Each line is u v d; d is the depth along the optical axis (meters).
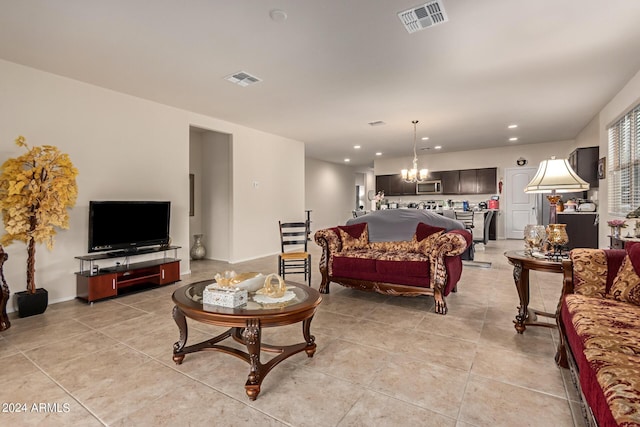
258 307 1.91
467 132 6.39
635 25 2.53
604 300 1.88
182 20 2.43
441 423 1.53
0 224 3.05
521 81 3.70
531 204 8.07
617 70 3.42
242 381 1.92
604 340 1.37
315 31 2.60
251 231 6.04
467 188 8.76
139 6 2.26
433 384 1.86
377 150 8.50
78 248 3.60
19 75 3.19
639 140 3.75
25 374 1.98
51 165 3.07
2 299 2.66
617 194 4.41
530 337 2.49
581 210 5.38
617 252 2.05
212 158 6.04
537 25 2.53
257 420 1.56
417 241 3.73
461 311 3.12
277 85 3.78
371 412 1.62
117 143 3.95
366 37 2.70
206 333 2.63
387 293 3.39
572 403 1.66
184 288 2.31
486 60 3.15
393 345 2.38
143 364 2.11
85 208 3.66
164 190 4.47
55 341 2.46
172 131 4.58
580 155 5.45
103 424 1.53
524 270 2.53
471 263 5.32
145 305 3.34
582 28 2.58
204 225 6.23
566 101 4.44
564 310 1.94
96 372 2.01
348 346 2.37
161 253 4.48
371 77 3.55
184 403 1.70
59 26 2.51
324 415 1.60
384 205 9.35
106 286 3.46
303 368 2.06
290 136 6.66
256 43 2.79
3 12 2.31
